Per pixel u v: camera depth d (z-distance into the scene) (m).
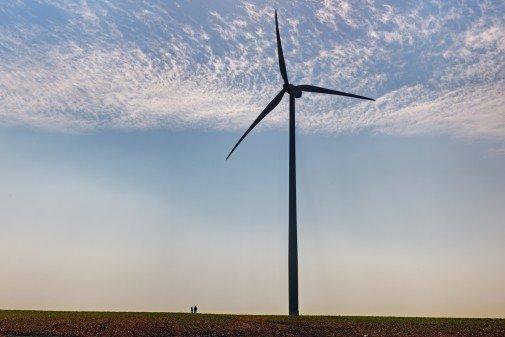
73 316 55.16
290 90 65.31
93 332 50.34
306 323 52.56
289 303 59.78
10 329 50.88
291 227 61.38
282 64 65.00
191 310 67.19
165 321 52.75
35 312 59.06
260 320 53.34
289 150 63.62
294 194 62.12
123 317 54.50
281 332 50.28
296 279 60.09
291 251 60.72
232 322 52.66
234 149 67.00
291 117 64.81
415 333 49.91
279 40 64.75
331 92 66.06
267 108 66.31
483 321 54.06
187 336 49.50
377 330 50.72
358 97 67.06
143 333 50.06
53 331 50.56
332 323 52.69
